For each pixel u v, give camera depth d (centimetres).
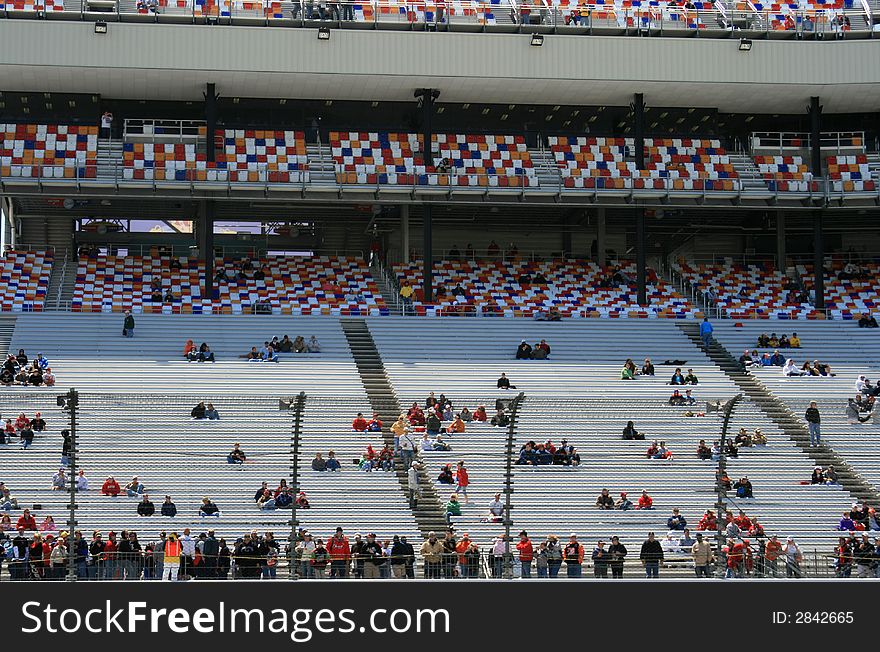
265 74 6731
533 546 4347
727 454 5106
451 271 7331
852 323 6862
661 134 7569
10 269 6850
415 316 6631
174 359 5997
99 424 5022
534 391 5812
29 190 6662
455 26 6912
